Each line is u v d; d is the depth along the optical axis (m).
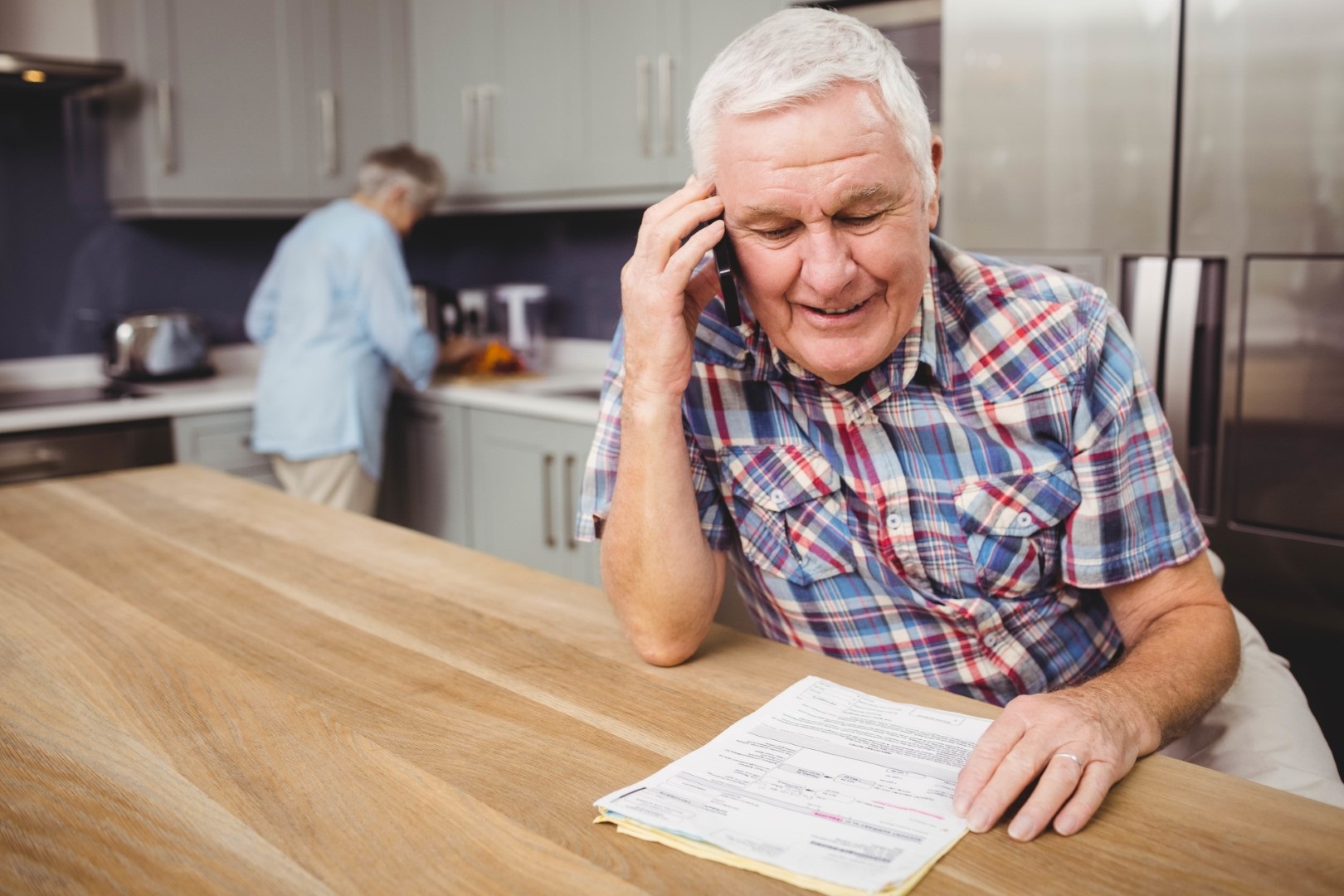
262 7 3.27
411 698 0.97
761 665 1.04
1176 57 1.89
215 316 3.66
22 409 2.77
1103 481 1.06
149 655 1.08
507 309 3.63
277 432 3.01
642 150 2.90
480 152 3.43
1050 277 1.10
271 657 1.07
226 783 0.82
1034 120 2.09
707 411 1.15
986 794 0.74
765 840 0.71
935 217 1.01
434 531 3.40
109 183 3.37
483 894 0.67
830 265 0.90
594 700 0.96
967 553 1.09
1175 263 1.93
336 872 0.69
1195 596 1.07
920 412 1.09
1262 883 0.66
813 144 0.87
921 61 2.35
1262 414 1.89
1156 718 0.85
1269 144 1.81
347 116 3.50
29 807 0.79
